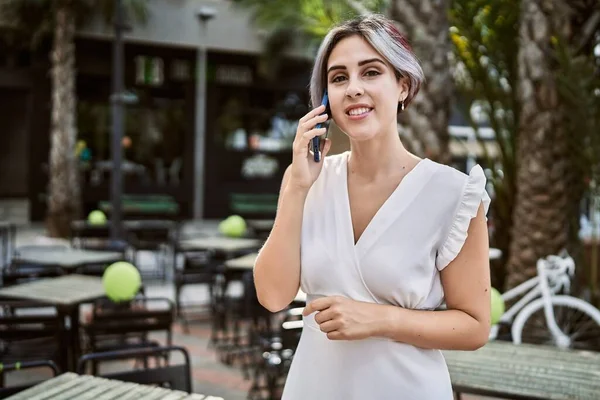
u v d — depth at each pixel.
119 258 6.16
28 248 6.62
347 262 1.42
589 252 5.96
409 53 1.44
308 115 1.46
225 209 17.81
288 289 1.49
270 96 18.11
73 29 12.78
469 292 1.40
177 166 17.61
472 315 1.40
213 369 5.20
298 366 1.51
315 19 6.55
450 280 1.42
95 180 16.72
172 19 16.48
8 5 13.00
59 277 5.22
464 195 1.38
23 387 2.42
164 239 9.25
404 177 1.43
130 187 17.00
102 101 16.83
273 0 7.02
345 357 1.43
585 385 2.47
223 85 17.69
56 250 6.59
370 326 1.34
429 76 4.07
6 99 19.31
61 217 12.57
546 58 4.89
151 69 17.12
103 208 15.09
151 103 17.22
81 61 16.36
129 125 17.09
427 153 4.07
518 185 5.18
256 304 5.18
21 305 4.11
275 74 17.75
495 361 2.78
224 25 16.97
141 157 17.23
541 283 4.56
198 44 16.70
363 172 1.48
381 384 1.41
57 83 12.63
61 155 12.60
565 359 2.83
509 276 5.20
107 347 4.19
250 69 17.78
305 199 1.51
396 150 1.47
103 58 16.58
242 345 5.65
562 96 4.88
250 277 5.23
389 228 1.40
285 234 1.47
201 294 8.34
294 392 1.50
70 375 2.42
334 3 6.20
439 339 1.37
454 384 2.49
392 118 1.44
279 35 15.22
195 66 17.39
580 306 4.43
